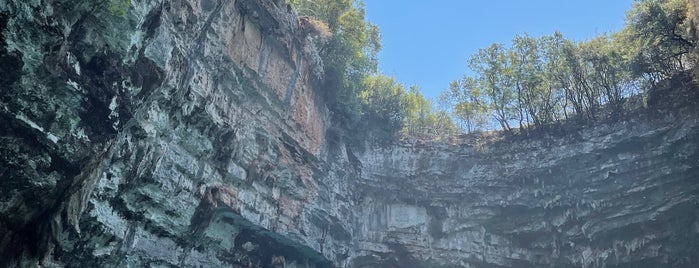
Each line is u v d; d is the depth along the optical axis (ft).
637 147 131.03
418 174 146.10
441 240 141.90
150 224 84.84
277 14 108.06
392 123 151.94
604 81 140.46
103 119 68.23
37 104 60.34
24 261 60.85
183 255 92.12
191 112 88.53
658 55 132.46
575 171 136.56
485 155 146.61
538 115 149.89
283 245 114.52
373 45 172.55
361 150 143.74
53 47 60.80
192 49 87.10
